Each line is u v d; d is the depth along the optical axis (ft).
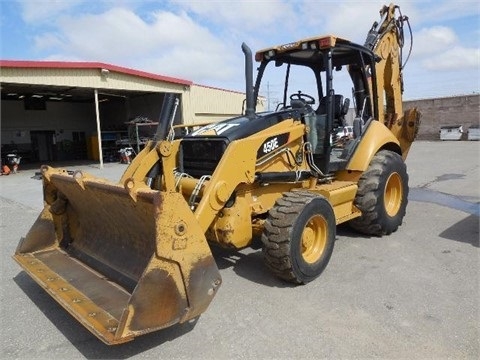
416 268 14.60
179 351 10.16
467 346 9.86
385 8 21.30
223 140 13.67
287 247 12.68
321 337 10.46
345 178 18.10
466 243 17.15
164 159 12.99
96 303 10.50
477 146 63.57
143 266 11.55
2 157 69.00
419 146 68.74
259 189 14.43
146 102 78.28
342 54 17.88
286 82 18.66
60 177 13.35
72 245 14.61
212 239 13.60
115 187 10.80
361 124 18.15
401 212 19.10
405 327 10.75
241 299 12.70
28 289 14.25
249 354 9.89
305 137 15.84
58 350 10.46
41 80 51.11
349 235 18.71
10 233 22.34
